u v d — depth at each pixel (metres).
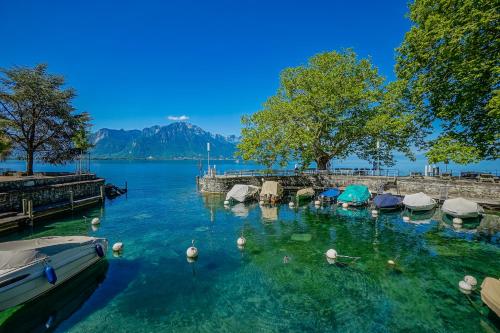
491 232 21.06
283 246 18.41
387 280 13.34
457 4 22.16
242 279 13.52
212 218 26.42
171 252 17.34
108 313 10.63
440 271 14.30
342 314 10.47
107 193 40.53
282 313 10.58
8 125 35.94
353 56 38.81
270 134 38.91
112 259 16.14
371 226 23.23
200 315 10.47
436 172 36.56
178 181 65.06
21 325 9.95
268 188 34.19
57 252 12.25
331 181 42.56
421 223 24.02
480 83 21.66
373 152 42.28
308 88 39.22
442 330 9.46
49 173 41.28
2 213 22.17
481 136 22.56
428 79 25.30
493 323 9.82
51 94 37.47
